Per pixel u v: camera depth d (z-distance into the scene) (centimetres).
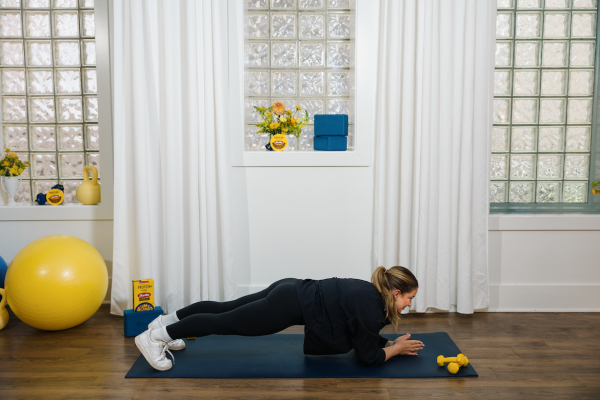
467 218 282
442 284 290
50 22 320
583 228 296
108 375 212
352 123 316
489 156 287
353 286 211
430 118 280
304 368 218
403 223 286
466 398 195
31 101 327
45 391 198
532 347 246
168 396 194
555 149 314
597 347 246
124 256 289
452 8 273
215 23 273
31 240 308
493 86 285
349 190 300
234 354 233
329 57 325
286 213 301
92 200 312
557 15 306
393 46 277
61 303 246
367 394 197
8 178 312
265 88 326
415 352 231
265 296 221
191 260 286
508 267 301
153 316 257
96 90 325
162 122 281
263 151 299
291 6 319
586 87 311
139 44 272
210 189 282
